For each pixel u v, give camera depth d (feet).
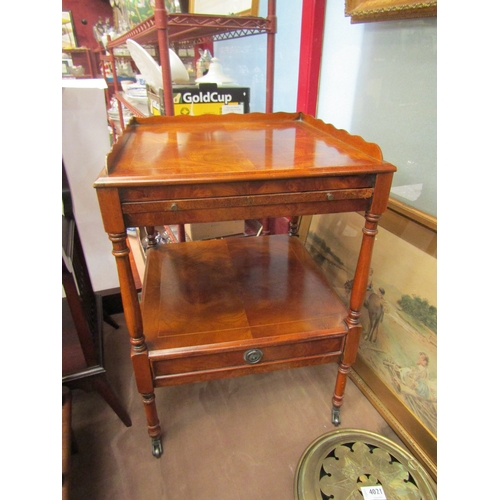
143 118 3.41
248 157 2.45
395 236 3.28
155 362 2.70
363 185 2.34
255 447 3.26
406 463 2.89
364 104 3.57
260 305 3.15
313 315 3.05
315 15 3.83
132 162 2.30
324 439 3.07
